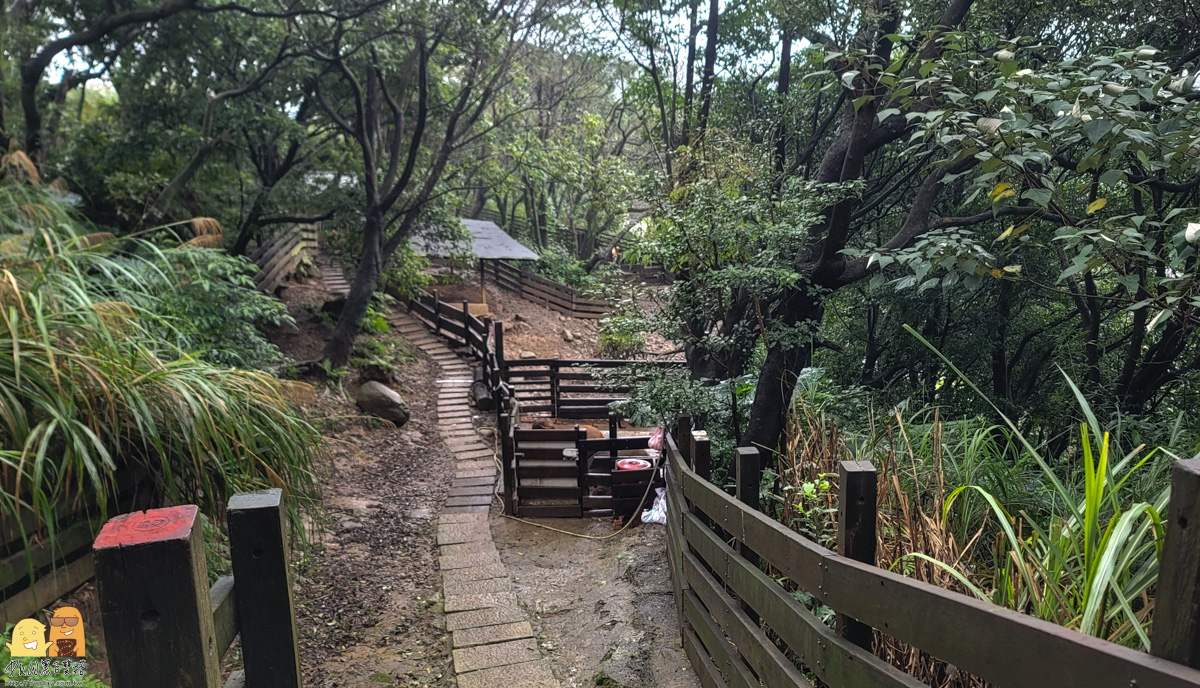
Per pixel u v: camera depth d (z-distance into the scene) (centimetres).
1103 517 208
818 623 163
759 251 448
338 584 468
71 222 443
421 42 939
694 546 301
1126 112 217
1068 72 291
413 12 891
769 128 803
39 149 750
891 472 247
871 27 461
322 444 416
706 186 493
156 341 368
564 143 1653
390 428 884
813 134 777
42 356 287
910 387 791
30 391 272
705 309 509
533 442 622
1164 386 588
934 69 291
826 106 829
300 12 796
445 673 357
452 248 1384
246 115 880
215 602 107
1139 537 149
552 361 1031
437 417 965
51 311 309
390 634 405
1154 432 381
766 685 194
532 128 1296
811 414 393
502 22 993
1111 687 77
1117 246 226
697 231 468
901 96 316
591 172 1344
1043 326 711
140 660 95
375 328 1267
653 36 971
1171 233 367
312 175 1229
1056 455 438
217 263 664
